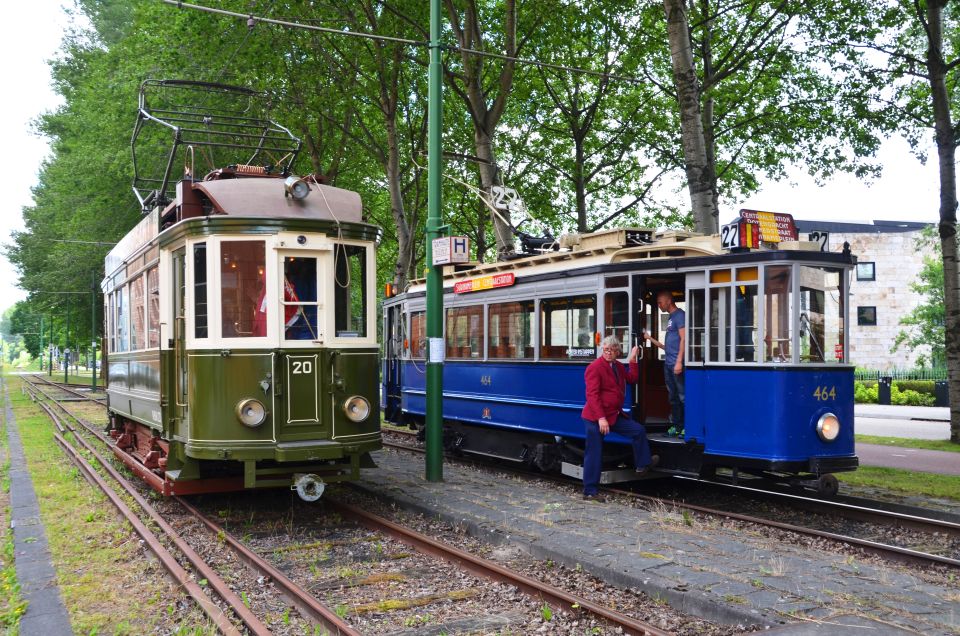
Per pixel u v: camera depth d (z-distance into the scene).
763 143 20.31
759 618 5.02
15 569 6.65
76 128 30.50
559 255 11.58
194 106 21.38
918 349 41.19
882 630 4.75
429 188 11.57
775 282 9.06
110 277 14.16
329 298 8.84
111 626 5.33
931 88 16.09
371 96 21.80
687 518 8.24
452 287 14.39
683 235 10.80
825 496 10.16
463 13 21.33
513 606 5.76
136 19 24.02
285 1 19.14
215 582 6.07
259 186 9.05
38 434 18.33
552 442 11.90
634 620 5.17
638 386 10.34
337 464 9.05
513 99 24.56
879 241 41.84
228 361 8.46
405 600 5.87
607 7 19.20
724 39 19.50
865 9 17.22
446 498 9.55
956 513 8.96
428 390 11.16
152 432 10.40
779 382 8.91
